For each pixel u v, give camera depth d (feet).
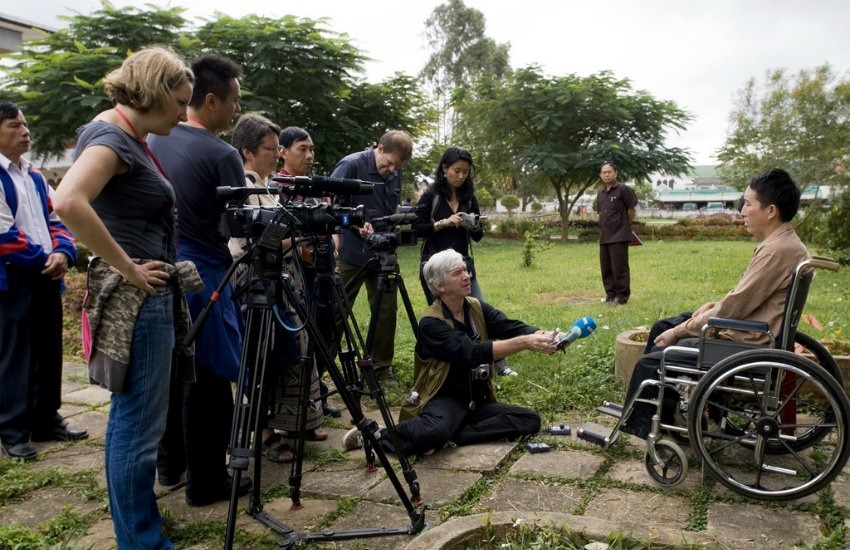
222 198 8.52
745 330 9.95
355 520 9.39
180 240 9.73
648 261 46.03
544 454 11.61
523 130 83.92
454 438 12.06
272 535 8.92
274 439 11.91
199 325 8.07
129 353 7.70
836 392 8.93
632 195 26.58
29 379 12.48
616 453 11.53
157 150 9.82
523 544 7.89
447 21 156.46
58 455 12.39
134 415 7.88
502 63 151.23
